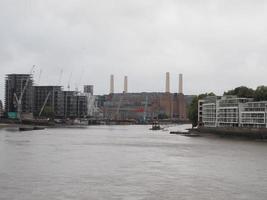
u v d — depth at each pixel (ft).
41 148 577.84
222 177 348.18
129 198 270.46
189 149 603.26
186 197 274.98
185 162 442.91
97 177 339.98
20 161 426.92
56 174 350.43
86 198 268.41
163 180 331.77
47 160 439.22
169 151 567.18
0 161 424.46
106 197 271.90
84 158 464.65
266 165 422.00
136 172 369.30
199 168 398.62
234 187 306.55
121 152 543.39
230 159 473.67
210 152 556.51
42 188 294.05
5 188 292.40
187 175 356.59
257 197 276.00
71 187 298.76
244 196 278.46
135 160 455.22
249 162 445.78
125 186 305.73
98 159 457.68
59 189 291.79
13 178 329.11
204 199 270.05
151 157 487.20
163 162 440.86
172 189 297.94
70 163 419.13
